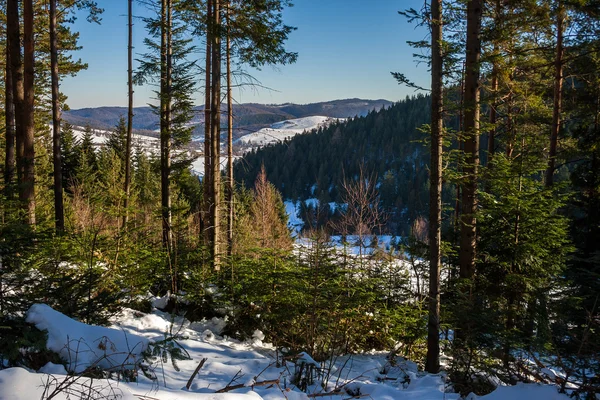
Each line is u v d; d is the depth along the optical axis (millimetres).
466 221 8188
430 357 6809
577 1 9117
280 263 7098
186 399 2887
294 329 6258
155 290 7938
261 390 3742
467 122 7906
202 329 6738
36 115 18859
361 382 5070
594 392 3836
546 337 5223
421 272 8750
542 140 12867
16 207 4926
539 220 7945
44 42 14820
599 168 12406
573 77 11992
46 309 3678
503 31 7961
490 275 8250
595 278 7105
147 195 16703
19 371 2520
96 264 6109
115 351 3627
